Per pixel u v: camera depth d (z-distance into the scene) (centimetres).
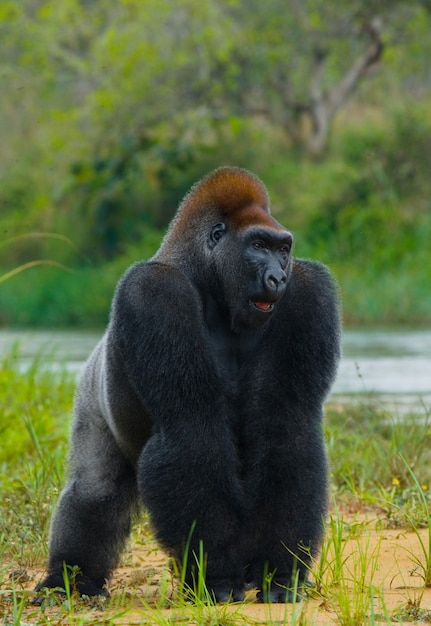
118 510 1980
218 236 1894
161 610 1734
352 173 12138
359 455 3147
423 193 11919
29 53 12006
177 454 1758
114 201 12594
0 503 2598
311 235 11675
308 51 13162
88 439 2002
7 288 11581
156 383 1775
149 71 11975
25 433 3400
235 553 1769
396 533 2388
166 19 11906
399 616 1642
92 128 12400
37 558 2248
